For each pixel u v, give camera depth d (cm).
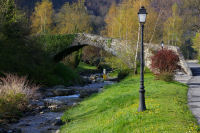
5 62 2472
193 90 1770
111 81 3856
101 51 5816
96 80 4012
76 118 1297
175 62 2359
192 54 10406
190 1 5506
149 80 2475
